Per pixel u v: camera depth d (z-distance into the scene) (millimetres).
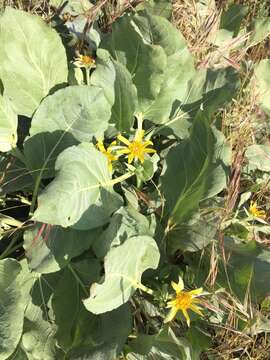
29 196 627
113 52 649
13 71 593
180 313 549
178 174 597
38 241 513
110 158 574
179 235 584
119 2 817
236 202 706
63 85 634
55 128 576
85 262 545
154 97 635
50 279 546
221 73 659
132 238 474
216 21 795
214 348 600
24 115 619
